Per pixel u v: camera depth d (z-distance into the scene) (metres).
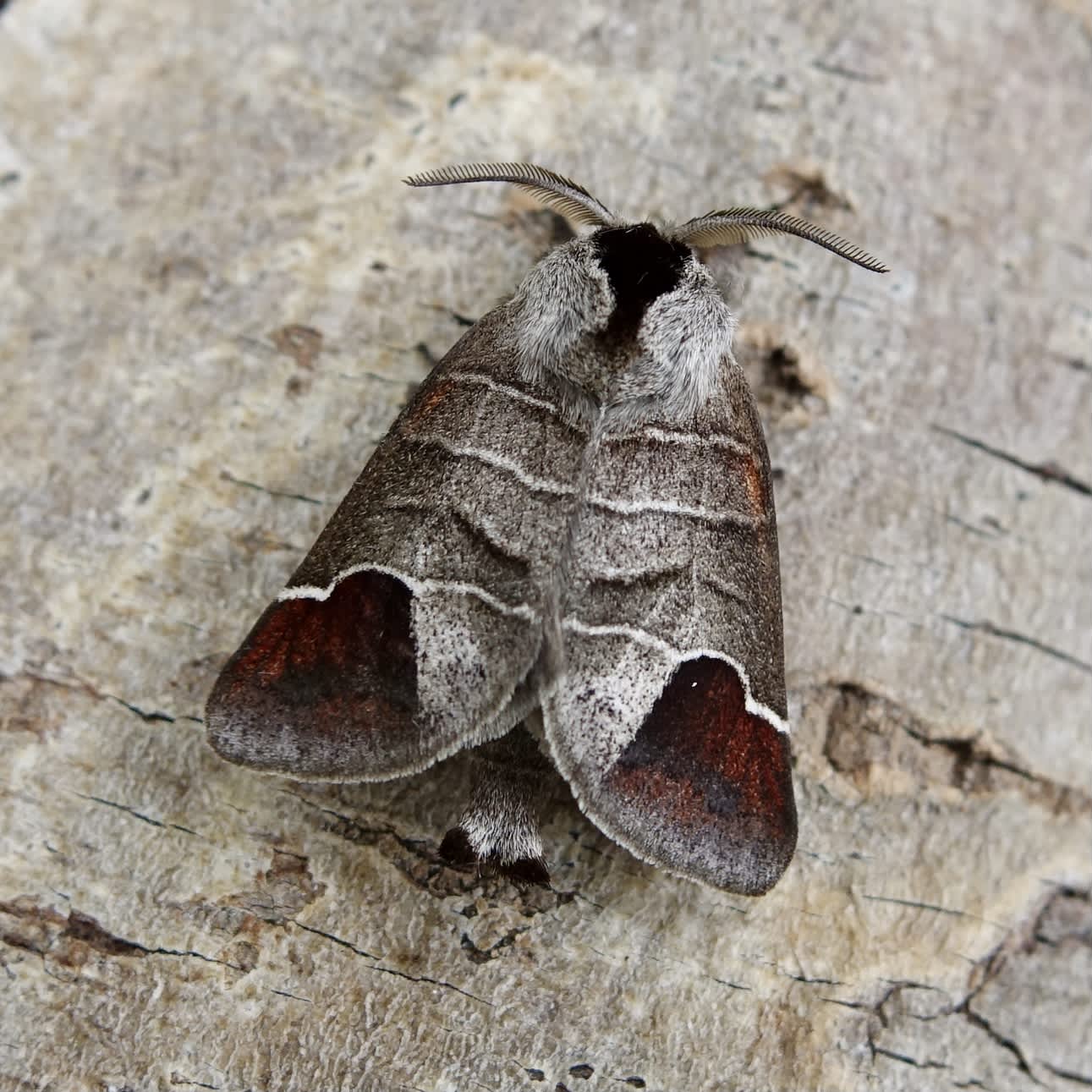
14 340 0.16
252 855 0.15
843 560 0.16
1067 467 0.16
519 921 0.15
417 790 0.15
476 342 0.15
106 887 0.15
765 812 0.15
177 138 0.16
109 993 0.15
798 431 0.16
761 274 0.16
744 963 0.15
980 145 0.17
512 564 0.15
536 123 0.16
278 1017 0.15
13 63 0.16
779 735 0.15
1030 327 0.16
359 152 0.16
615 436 0.15
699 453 0.15
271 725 0.15
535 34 0.17
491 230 0.16
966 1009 0.16
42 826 0.15
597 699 0.15
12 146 0.16
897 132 0.17
